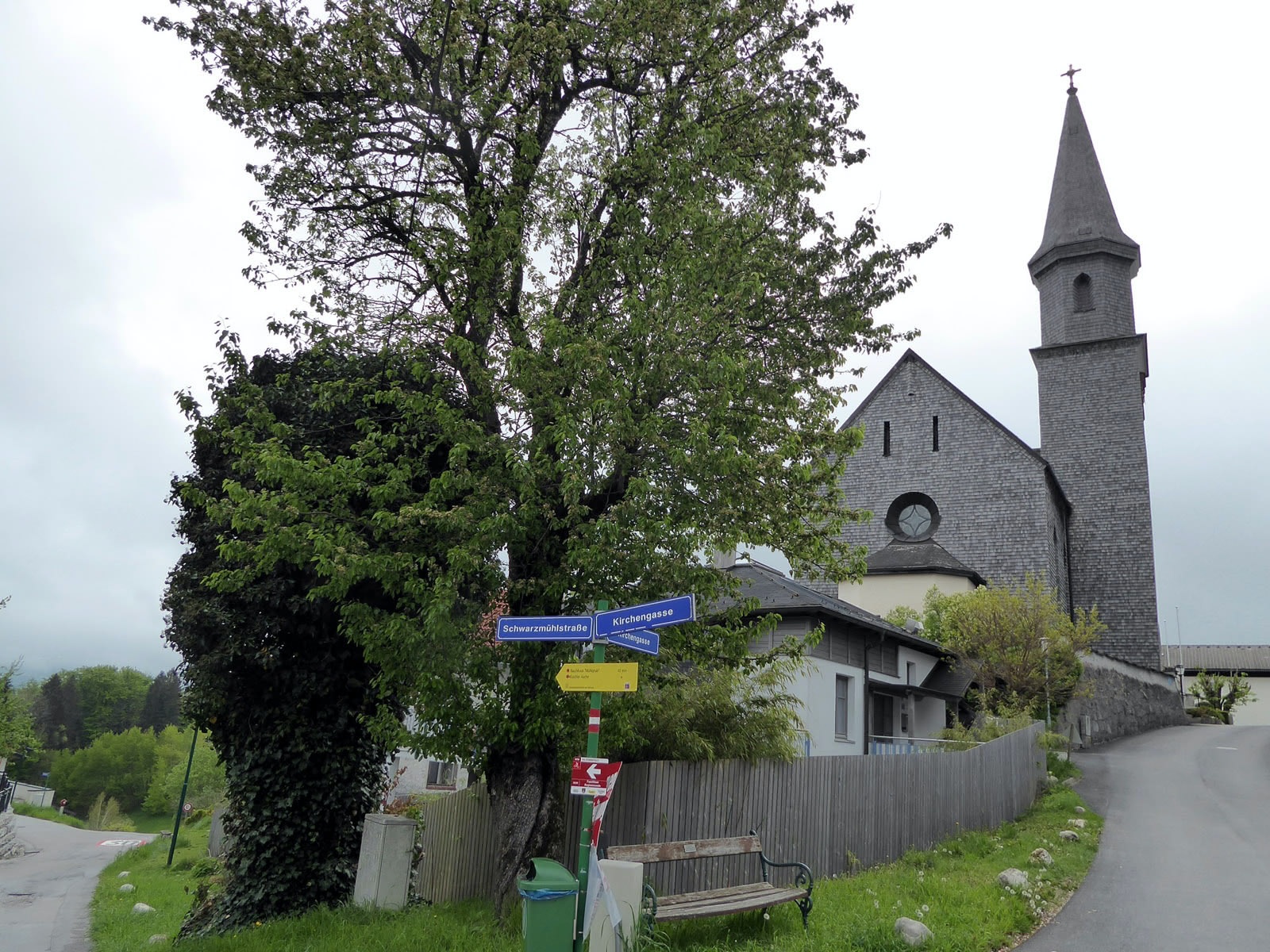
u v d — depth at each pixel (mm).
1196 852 14852
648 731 11656
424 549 10602
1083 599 45562
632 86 12547
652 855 8859
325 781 12688
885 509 42094
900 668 28734
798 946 8398
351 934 9375
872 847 14297
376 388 12234
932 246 12625
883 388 43531
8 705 47562
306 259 13508
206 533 12680
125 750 97875
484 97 11844
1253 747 31312
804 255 12586
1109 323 48250
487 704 10180
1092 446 46844
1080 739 32312
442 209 13156
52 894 19547
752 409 10953
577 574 9961
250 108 12500
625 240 11055
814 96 13180
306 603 12297
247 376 13250
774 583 24766
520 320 11156
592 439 9672
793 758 12977
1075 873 13078
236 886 12398
